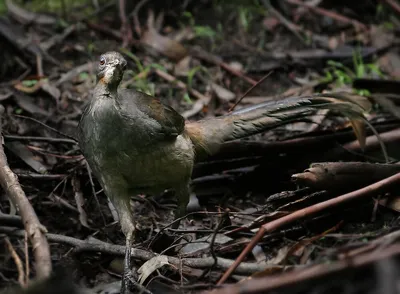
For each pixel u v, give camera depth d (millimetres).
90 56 15141
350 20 16766
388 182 8742
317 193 9203
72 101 13250
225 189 11016
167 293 7848
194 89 14164
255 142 10930
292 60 15297
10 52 14523
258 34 16406
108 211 10516
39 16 16781
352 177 9516
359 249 7234
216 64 14969
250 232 9250
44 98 13305
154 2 17000
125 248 8773
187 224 10312
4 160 8641
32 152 11266
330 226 9500
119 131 8625
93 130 8703
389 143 11039
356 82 12602
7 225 8695
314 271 6652
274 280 6613
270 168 11055
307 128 12445
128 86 13750
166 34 16391
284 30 16547
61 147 11617
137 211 10641
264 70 14984
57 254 9102
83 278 8758
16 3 17734
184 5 17109
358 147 11055
